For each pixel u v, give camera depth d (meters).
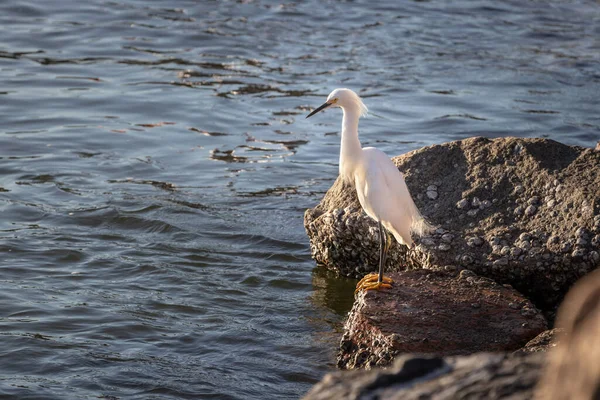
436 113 18.27
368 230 10.11
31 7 24.77
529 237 8.91
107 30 23.27
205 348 8.52
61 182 13.59
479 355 3.90
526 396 3.43
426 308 8.05
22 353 8.06
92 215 12.24
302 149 15.97
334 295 10.11
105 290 9.85
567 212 8.95
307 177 14.51
